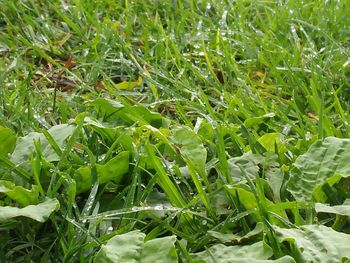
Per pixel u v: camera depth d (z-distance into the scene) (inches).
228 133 26.0
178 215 20.5
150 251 17.1
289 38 38.2
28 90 28.7
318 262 17.2
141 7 44.2
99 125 23.5
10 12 41.0
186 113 29.8
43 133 22.3
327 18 41.8
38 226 20.3
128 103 28.7
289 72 32.7
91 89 31.1
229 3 43.1
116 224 20.7
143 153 22.9
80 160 22.8
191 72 34.2
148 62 35.5
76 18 40.9
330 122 27.0
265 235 18.9
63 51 36.8
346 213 19.1
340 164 21.6
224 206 21.2
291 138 26.2
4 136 22.4
